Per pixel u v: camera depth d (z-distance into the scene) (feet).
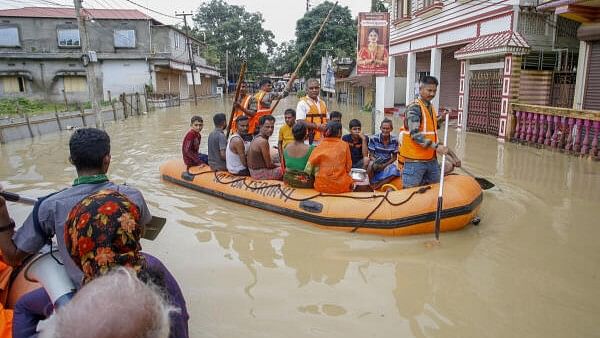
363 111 77.20
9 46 89.92
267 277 13.28
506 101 36.58
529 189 22.59
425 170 17.63
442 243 15.78
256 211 19.57
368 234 16.67
